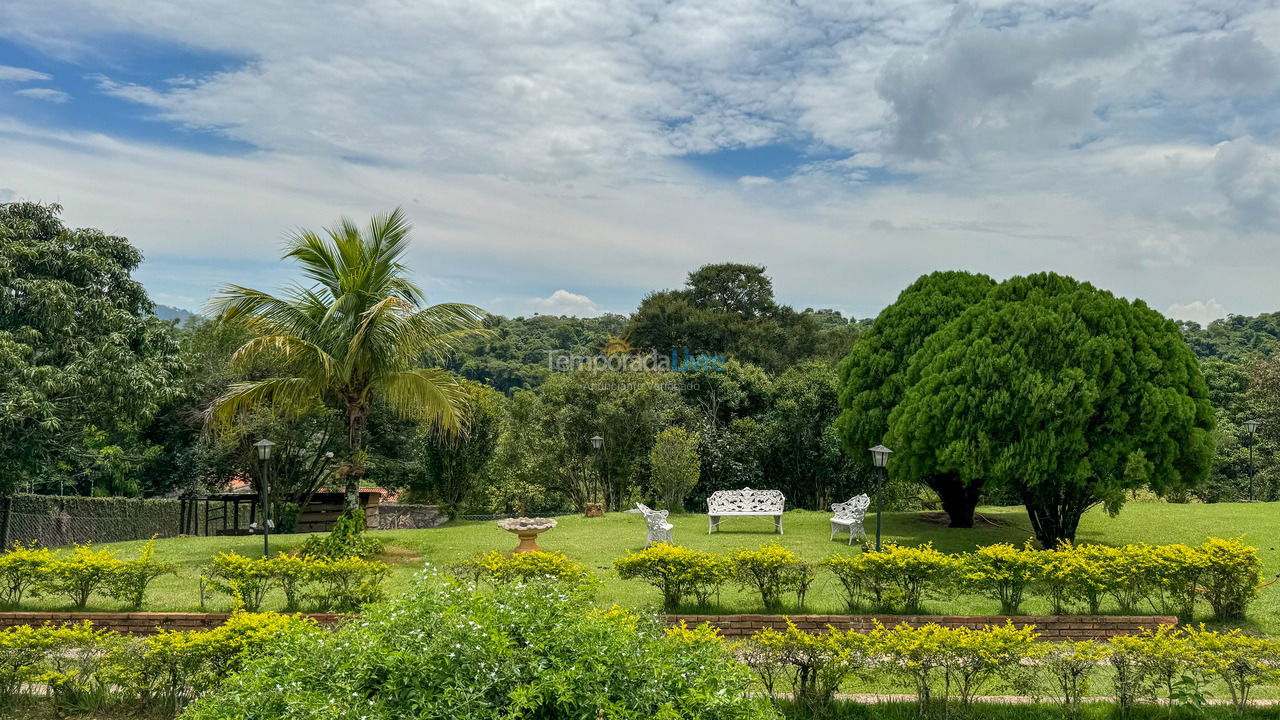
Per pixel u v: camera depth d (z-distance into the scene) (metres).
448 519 24.14
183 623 9.05
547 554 9.94
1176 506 18.45
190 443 22.58
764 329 36.50
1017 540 14.94
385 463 23.22
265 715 4.12
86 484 24.12
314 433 21.70
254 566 9.18
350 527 12.80
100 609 9.37
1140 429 12.39
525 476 23.11
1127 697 6.98
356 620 5.18
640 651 4.66
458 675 3.96
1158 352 12.91
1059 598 9.40
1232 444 28.72
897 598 9.32
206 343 21.77
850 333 39.16
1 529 16.77
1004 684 7.64
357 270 13.24
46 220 16.41
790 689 7.49
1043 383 12.44
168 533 21.44
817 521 17.50
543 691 4.03
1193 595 9.34
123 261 17.23
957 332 14.34
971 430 13.04
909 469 14.28
